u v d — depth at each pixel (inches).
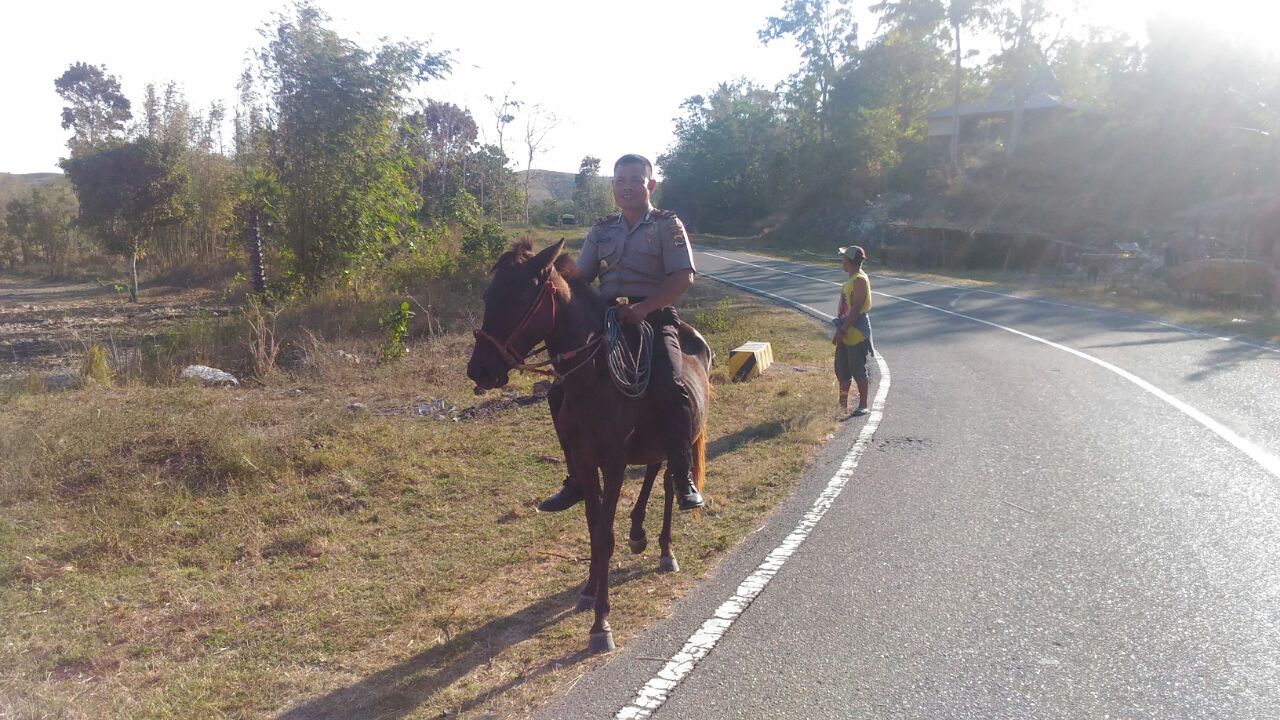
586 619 188.7
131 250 1065.5
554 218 3029.0
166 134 1307.8
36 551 227.9
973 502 256.5
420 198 882.8
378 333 598.9
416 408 388.2
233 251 1158.3
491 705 153.3
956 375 476.7
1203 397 389.4
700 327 649.0
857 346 383.6
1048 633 172.1
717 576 209.2
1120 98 1862.7
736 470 299.9
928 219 1838.1
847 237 2080.5
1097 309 807.1
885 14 2207.2
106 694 161.3
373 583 211.3
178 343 548.4
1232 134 1615.4
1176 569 200.5
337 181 754.2
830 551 221.3
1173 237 1379.2
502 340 166.4
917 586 197.3
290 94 750.5
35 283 1363.2
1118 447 310.3
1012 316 764.6
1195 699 146.0
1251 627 170.7
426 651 175.9
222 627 189.9
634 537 212.1
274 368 474.0
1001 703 147.1
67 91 1722.4
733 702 150.3
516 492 279.4
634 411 180.7
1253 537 218.1
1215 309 788.0
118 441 299.9
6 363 540.7
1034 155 1974.7
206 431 307.0
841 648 168.9
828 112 2390.5
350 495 275.4
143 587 211.2
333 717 152.3
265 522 255.6
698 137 2861.7
